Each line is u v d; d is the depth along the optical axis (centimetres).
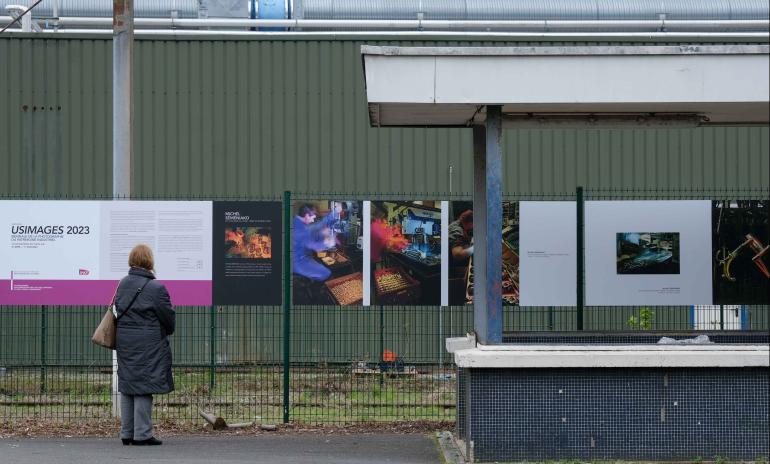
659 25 1706
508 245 1045
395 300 1054
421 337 1352
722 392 805
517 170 1447
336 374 1311
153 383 905
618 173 1448
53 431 1009
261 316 1365
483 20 1720
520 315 1350
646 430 804
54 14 1655
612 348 809
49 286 1038
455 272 1055
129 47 1099
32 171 1450
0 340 1376
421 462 841
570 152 1448
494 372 806
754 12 1731
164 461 833
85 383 1313
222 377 1299
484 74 790
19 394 1249
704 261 1025
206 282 1036
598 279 1030
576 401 805
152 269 930
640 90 783
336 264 1052
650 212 1029
